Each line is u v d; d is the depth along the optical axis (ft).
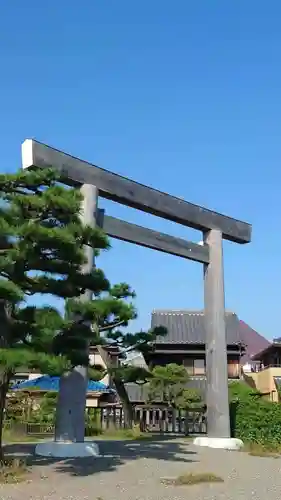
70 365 33.01
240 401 63.77
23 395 80.84
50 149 48.62
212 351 61.21
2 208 32.99
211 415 59.52
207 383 61.11
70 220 35.01
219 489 32.78
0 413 34.37
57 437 44.80
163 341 118.73
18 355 28.76
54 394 81.51
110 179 53.83
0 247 33.50
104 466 38.58
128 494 30.25
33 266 33.24
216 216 65.46
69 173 49.88
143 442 56.95
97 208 52.16
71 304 35.01
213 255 63.98
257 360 146.51
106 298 37.91
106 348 77.10
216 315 62.13
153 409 81.25
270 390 108.47
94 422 75.46
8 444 51.98
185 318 129.18
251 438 59.00
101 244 35.14
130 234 55.36
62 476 34.32
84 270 44.86
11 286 30.30
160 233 58.65
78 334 34.53
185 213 61.87
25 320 32.65
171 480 34.81
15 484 31.12
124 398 75.25
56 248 32.99
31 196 33.09
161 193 59.47
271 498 30.60
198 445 56.18
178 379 83.25
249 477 37.58
